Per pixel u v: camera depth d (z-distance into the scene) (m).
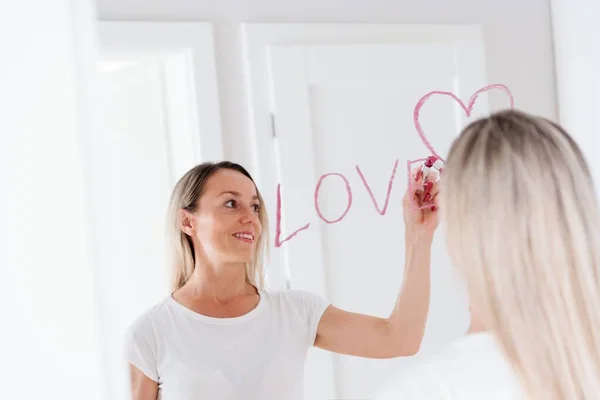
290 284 1.82
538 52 2.18
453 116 2.03
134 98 1.72
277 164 1.81
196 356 1.22
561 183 0.65
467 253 0.67
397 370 1.93
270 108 1.81
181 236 1.34
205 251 1.30
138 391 1.21
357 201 1.91
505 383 0.65
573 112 2.14
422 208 1.18
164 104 1.74
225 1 1.76
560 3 2.15
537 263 0.64
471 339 0.68
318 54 1.85
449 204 0.68
